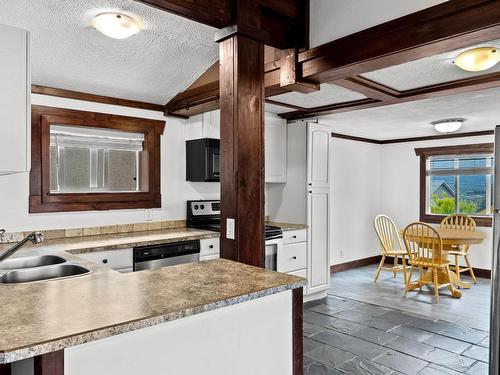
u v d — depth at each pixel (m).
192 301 1.29
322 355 3.03
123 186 3.72
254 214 2.18
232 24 2.13
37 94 3.15
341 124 5.36
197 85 3.44
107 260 2.86
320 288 4.61
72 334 1.00
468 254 5.93
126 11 2.30
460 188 6.14
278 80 2.73
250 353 1.47
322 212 4.70
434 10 1.88
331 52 2.35
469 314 4.02
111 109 3.57
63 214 3.27
